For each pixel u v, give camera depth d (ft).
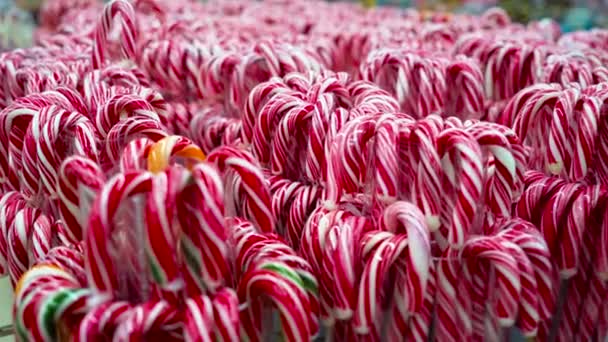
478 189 1.61
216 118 2.43
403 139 1.71
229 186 1.60
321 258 1.69
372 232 1.67
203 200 1.43
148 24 3.48
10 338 2.05
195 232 1.47
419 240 1.59
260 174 1.59
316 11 4.71
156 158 1.49
